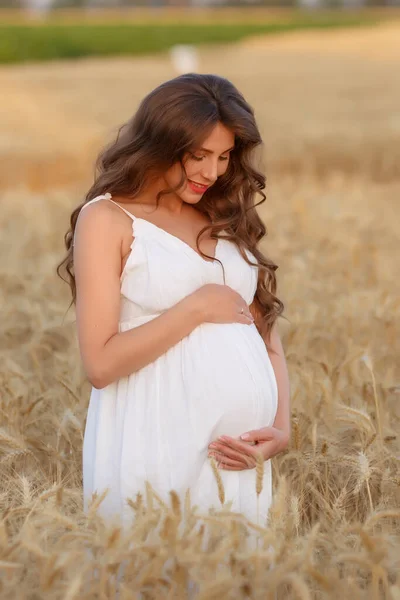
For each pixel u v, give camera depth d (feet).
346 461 11.52
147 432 9.84
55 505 9.28
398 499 11.12
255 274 10.81
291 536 9.16
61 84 126.62
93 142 70.64
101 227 9.70
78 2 387.14
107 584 8.43
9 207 43.27
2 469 12.02
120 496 9.84
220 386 9.82
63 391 14.16
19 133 74.43
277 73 132.26
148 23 242.99
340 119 79.82
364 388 13.55
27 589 8.45
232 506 10.00
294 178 63.46
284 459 11.85
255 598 8.01
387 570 9.13
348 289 21.97
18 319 20.24
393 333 16.93
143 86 121.19
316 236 30.19
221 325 10.03
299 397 13.19
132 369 9.62
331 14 314.96
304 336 16.34
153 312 9.91
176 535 8.15
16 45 185.78
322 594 8.89
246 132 9.56
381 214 38.68
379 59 153.17
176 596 8.30
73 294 10.96
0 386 14.20
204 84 9.57
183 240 10.19
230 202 10.66
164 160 9.65
